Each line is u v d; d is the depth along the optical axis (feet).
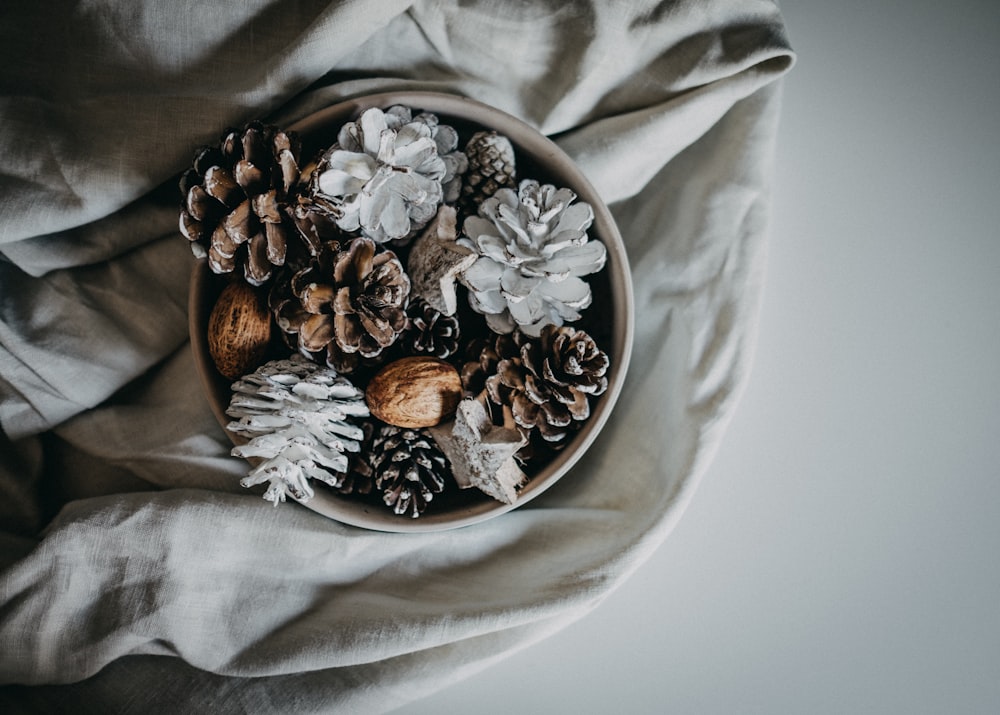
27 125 1.79
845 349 1.98
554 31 1.78
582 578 1.79
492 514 1.73
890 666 1.98
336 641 1.78
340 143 1.63
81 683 1.84
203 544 1.81
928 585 1.98
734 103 1.84
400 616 1.79
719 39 1.76
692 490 1.79
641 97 1.86
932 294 1.98
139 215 1.87
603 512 1.89
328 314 1.60
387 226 1.64
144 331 1.92
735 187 1.83
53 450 1.96
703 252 1.84
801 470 1.98
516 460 1.73
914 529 1.98
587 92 1.85
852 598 1.98
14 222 1.78
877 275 1.98
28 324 1.88
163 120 1.76
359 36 1.73
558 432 1.67
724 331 1.81
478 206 1.74
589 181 1.75
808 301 1.99
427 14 1.77
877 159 1.98
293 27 1.78
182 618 1.81
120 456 1.89
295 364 1.66
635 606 1.99
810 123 1.98
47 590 1.78
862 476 1.98
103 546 1.79
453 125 1.76
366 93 1.80
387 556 1.87
